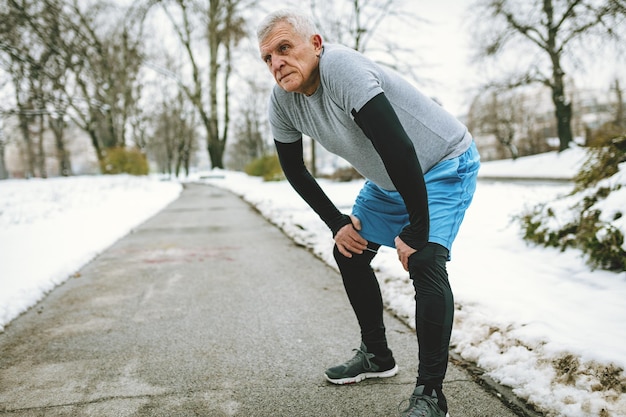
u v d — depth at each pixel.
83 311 3.48
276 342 2.75
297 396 2.08
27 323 3.23
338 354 2.55
